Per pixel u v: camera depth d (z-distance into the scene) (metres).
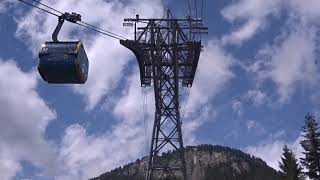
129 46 48.38
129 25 49.25
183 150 50.75
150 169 50.47
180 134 51.28
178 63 49.72
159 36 49.03
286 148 73.31
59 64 17.55
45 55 17.72
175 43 48.59
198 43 47.72
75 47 17.86
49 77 17.98
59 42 18.06
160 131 51.56
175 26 49.19
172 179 49.91
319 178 68.31
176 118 51.66
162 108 51.75
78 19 20.03
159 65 50.03
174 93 51.28
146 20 49.38
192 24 49.19
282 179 71.31
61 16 19.73
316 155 68.75
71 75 17.95
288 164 70.81
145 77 52.16
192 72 50.88
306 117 70.69
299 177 69.62
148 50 48.94
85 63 18.72
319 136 69.38
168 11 49.47
